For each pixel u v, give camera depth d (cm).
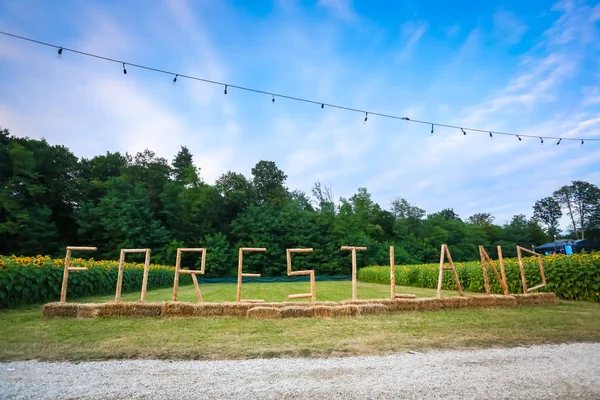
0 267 703
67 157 2923
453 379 284
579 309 684
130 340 425
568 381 280
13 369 311
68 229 2750
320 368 315
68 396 249
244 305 611
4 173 2347
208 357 353
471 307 700
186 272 669
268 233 3153
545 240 5256
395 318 587
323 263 3164
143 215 2795
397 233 3928
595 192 7038
